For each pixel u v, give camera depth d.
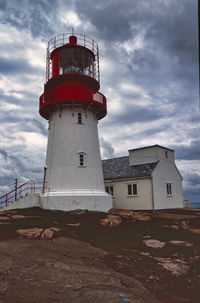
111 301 6.21
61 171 21.27
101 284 7.28
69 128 22.08
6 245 10.71
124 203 27.48
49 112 23.67
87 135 22.45
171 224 18.12
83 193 20.36
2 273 7.62
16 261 8.82
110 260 9.91
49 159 22.52
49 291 6.62
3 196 21.89
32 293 6.46
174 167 30.58
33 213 18.31
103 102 23.20
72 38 23.17
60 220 16.28
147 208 25.55
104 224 16.33
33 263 8.74
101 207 20.80
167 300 7.02
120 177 27.88
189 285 8.08
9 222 15.16
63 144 21.83
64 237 12.64
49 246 11.19
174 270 9.16
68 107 22.50
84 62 23.36
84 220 16.81
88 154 22.03
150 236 14.35
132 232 15.12
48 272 7.96
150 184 25.78
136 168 28.33
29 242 11.49
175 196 29.59
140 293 7.17
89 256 10.30
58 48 23.09
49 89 24.45
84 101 21.75
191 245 12.70
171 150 30.55
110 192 29.09
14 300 6.06
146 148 28.61
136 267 9.32
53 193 20.38
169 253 11.30
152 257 10.60
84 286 7.00
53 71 23.25
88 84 23.75
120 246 12.09
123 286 7.42
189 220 19.39
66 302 6.09
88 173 21.55
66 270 8.29
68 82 22.80
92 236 13.57
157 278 8.45
